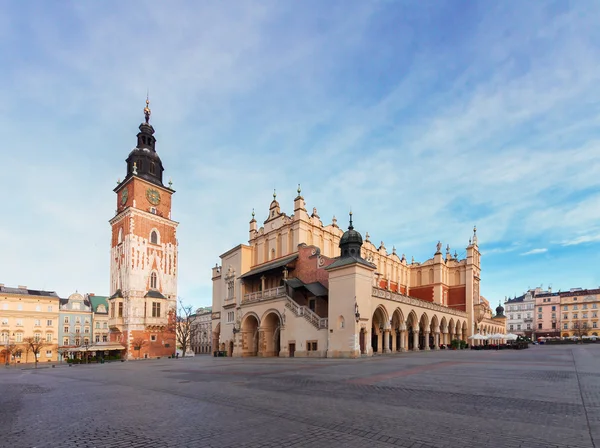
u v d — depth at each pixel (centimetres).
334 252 5769
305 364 2777
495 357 3092
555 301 12712
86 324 10056
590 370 1905
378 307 4156
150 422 941
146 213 6819
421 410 996
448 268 7719
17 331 8888
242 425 883
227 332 5644
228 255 5966
